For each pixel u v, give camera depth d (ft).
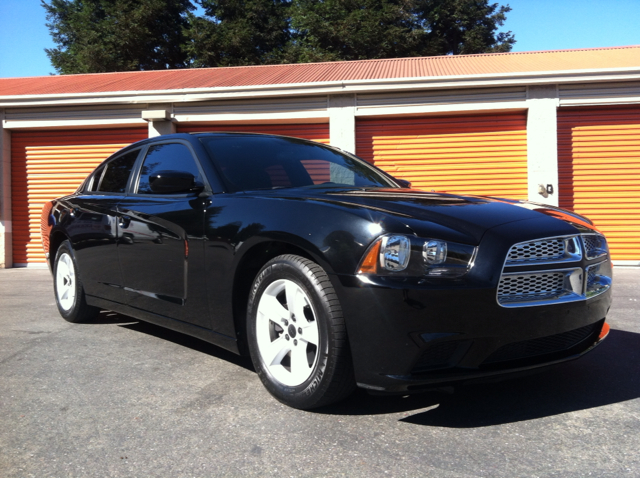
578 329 7.94
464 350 6.83
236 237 8.32
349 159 11.91
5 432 7.09
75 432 7.07
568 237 7.50
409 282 6.61
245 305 8.76
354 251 6.95
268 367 8.07
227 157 10.12
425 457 6.28
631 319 13.88
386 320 6.66
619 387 8.61
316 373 7.29
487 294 6.73
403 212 7.33
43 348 11.25
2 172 31.55
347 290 6.91
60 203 14.16
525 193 28.76
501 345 6.92
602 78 26.73
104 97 30.12
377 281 6.70
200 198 9.44
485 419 7.38
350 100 29.07
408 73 31.01
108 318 14.38
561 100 27.63
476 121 28.99
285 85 28.76
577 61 31.71
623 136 27.78
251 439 6.80
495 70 30.27
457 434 6.91
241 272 8.52
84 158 31.73
